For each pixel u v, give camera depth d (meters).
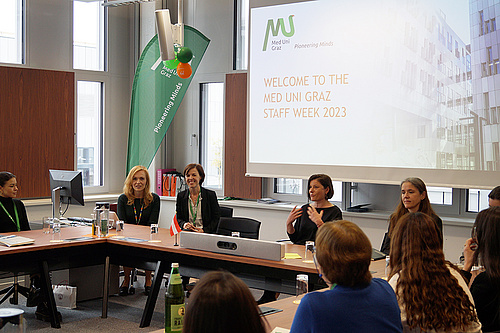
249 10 6.29
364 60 5.55
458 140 5.05
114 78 7.37
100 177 7.34
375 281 1.83
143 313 4.83
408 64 5.30
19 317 1.94
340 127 5.70
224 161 6.78
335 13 5.71
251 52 6.29
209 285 1.20
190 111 7.28
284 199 6.54
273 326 2.38
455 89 5.05
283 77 6.07
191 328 1.18
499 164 4.85
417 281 1.99
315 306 1.70
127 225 5.41
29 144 6.46
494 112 4.87
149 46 6.55
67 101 6.76
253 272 3.78
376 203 5.78
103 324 4.66
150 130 6.63
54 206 5.18
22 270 4.32
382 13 5.43
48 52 6.73
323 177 4.43
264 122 6.21
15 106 6.34
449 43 5.08
